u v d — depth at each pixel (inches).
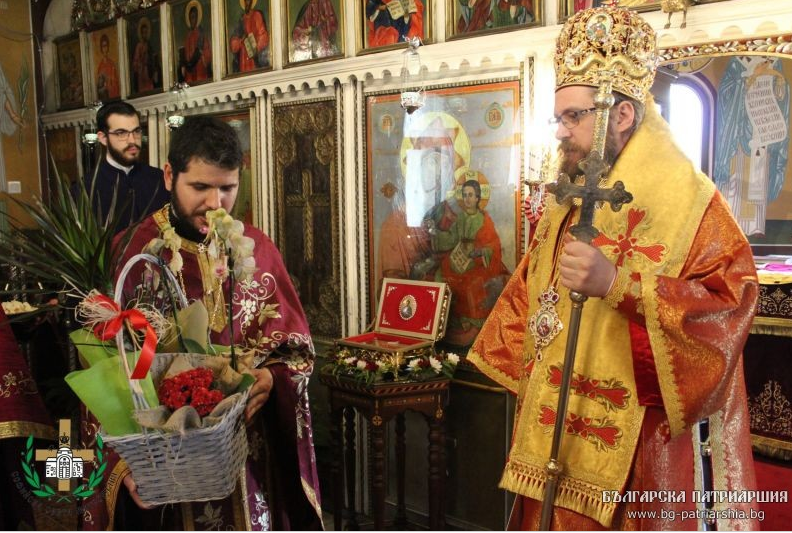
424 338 134.5
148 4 211.5
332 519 151.6
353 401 128.5
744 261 63.1
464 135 135.4
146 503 57.8
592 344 67.1
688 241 64.4
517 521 73.8
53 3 259.8
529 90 124.7
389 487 151.3
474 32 132.3
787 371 100.7
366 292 154.2
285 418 75.7
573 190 61.8
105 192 145.2
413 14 141.6
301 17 164.1
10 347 87.7
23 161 265.9
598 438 65.6
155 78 212.8
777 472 101.5
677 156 67.4
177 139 71.3
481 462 136.3
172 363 61.1
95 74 241.0
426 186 142.0
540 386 69.9
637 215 66.5
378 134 149.7
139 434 54.4
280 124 171.5
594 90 67.1
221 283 68.7
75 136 253.9
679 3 101.9
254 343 76.2
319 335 164.2
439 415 128.3
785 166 101.3
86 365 67.3
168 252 74.0
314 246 164.9
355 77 152.0
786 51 98.0
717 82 105.1
